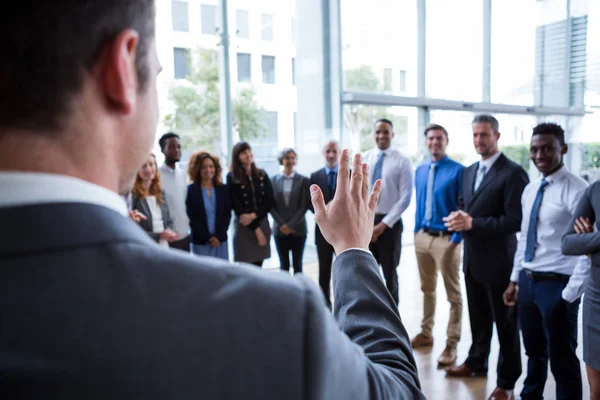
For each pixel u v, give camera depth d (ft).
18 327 0.86
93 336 0.89
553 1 25.26
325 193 13.50
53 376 0.85
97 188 1.04
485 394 8.72
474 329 9.39
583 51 26.09
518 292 7.98
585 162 27.50
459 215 8.54
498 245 8.47
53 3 0.97
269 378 0.99
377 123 12.66
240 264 1.14
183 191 12.05
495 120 8.84
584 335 6.15
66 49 0.99
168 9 15.99
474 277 8.79
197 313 0.97
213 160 12.37
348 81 20.02
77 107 1.02
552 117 26.58
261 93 18.20
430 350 10.77
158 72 1.26
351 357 1.16
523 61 25.18
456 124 22.79
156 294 0.96
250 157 13.17
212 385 0.95
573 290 6.57
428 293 11.03
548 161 7.34
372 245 12.40
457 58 22.71
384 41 20.59
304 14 18.88
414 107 21.56
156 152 12.26
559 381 7.39
